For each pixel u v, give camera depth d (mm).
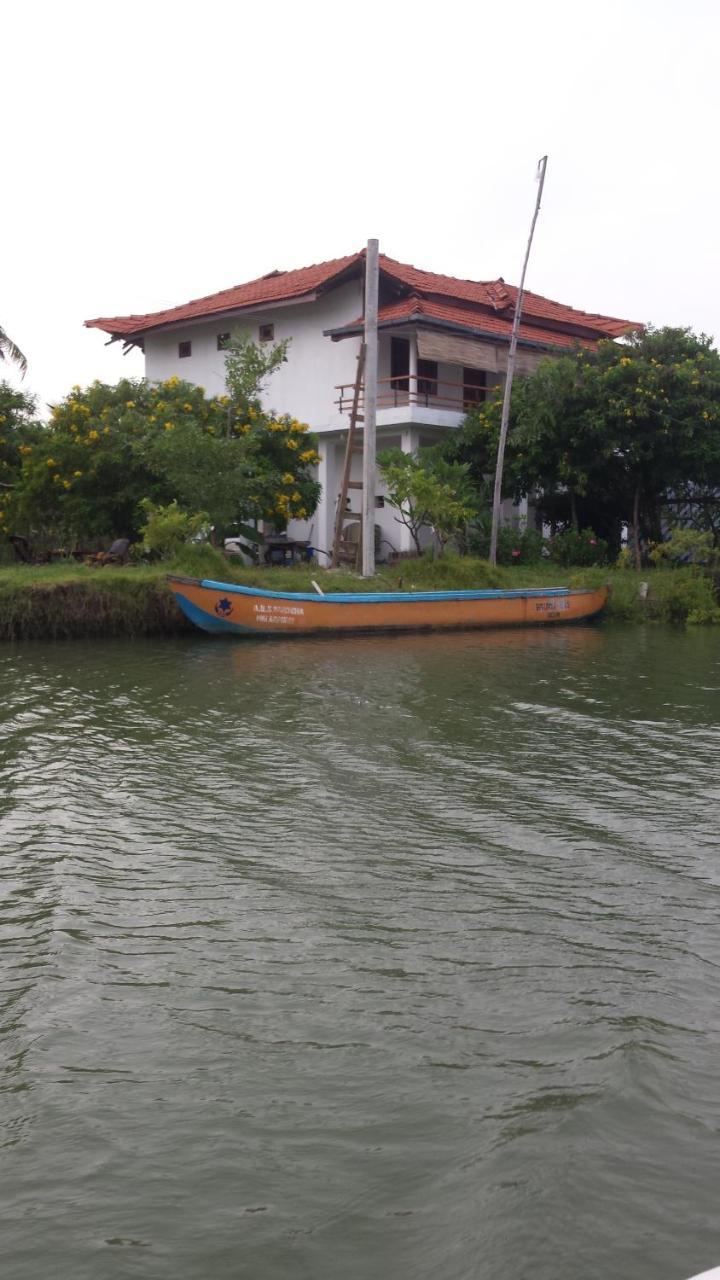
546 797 8031
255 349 25453
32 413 27094
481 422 26625
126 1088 4094
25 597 17938
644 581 23391
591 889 6105
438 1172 3559
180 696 12281
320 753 9414
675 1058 4238
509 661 15664
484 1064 4215
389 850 6777
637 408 24453
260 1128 3826
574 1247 3195
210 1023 4574
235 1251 3232
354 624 18984
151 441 22938
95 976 5020
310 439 26297
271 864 6520
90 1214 3400
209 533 23688
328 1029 4512
